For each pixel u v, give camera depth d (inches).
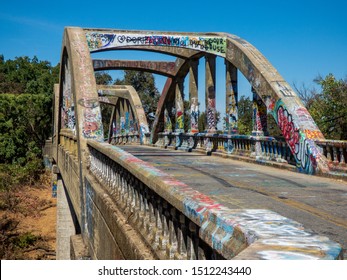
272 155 541.6
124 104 1443.2
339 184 380.5
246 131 1300.4
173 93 1034.7
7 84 2755.9
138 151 867.4
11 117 1740.9
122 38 661.9
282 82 535.5
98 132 469.4
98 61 903.1
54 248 886.4
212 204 129.9
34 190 1460.4
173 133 979.3
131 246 206.5
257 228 97.0
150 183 191.3
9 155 1678.2
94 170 406.0
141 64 929.5
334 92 803.4
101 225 304.7
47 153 1627.7
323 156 438.9
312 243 85.8
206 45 680.4
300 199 303.7
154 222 199.3
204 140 788.6
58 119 933.8
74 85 528.1
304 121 474.0
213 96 779.4
